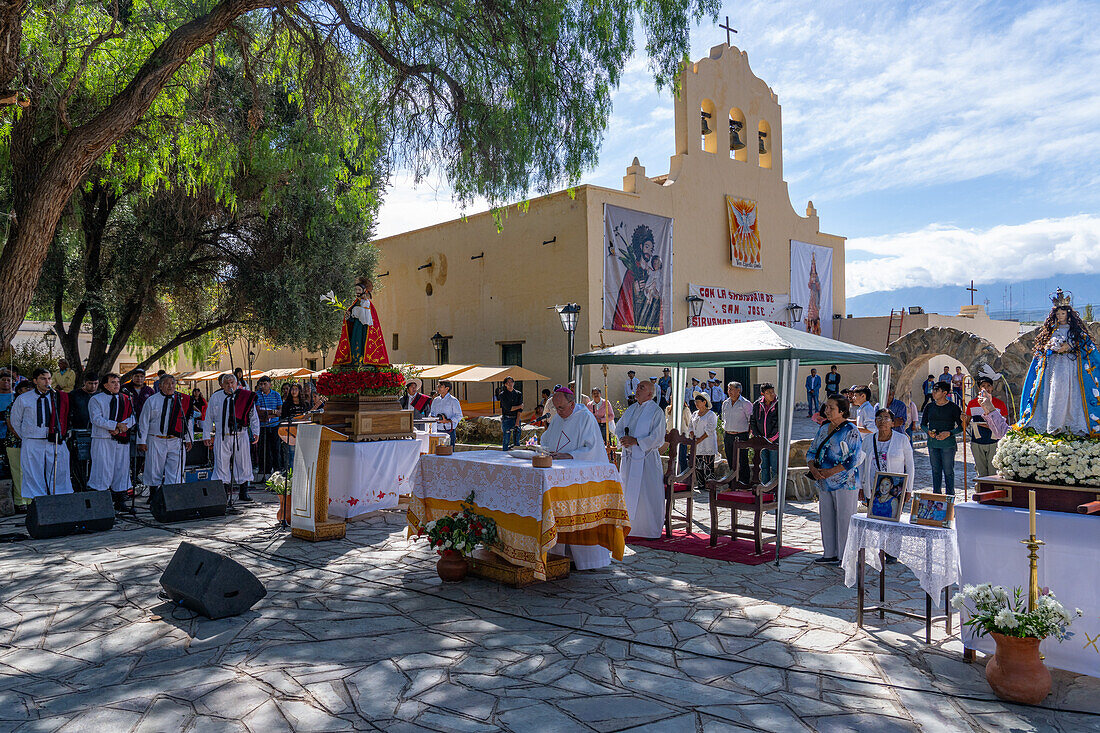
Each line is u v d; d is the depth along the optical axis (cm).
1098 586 430
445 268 2658
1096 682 446
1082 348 479
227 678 444
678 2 1013
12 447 1006
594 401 1329
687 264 2458
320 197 1603
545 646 504
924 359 2114
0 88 736
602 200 2200
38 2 877
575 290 2198
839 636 529
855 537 557
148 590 630
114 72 1005
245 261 1745
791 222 2878
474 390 2514
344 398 984
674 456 881
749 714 399
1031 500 434
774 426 1092
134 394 1120
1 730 375
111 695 419
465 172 1085
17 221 777
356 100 1138
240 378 1415
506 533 657
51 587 638
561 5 987
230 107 1192
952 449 1059
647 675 454
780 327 883
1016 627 412
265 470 1394
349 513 942
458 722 387
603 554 736
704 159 2544
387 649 496
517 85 1012
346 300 1841
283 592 632
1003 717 397
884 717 396
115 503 1021
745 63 2727
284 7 972
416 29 1045
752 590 652
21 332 2480
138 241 1633
